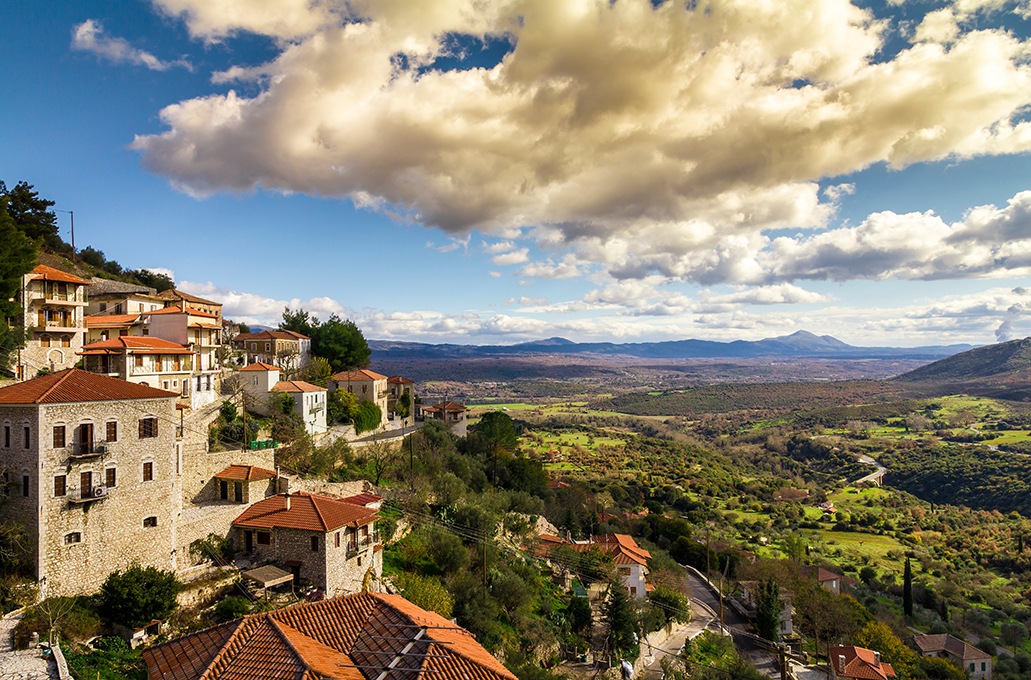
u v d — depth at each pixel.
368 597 33.34
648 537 112.19
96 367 56.03
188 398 63.22
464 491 78.25
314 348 108.19
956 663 76.38
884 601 101.00
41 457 34.25
